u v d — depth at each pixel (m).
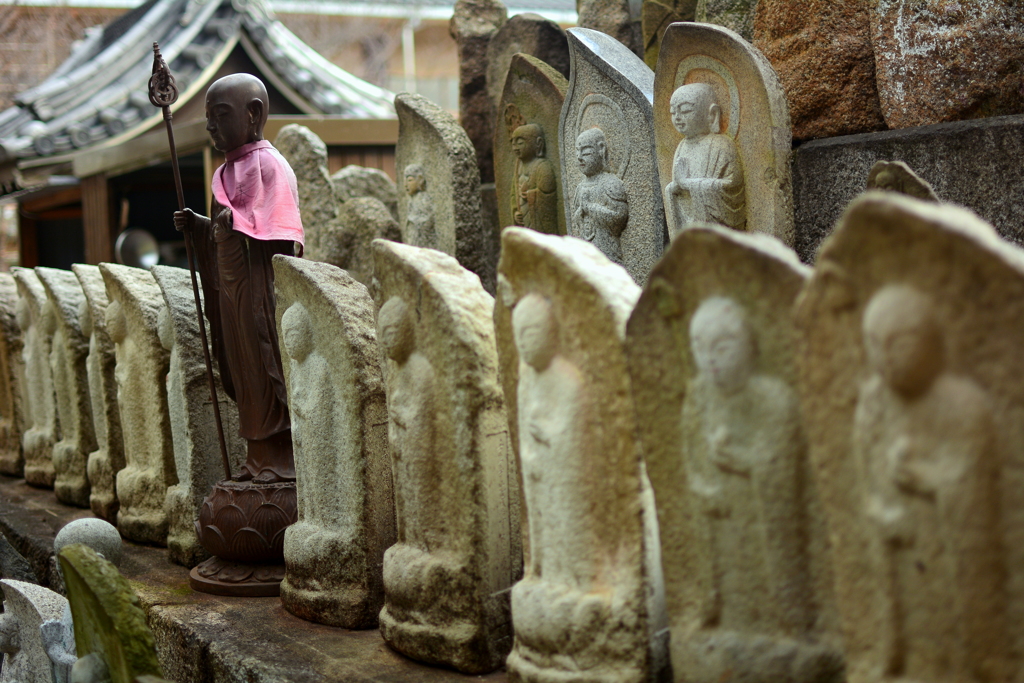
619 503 2.50
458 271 3.12
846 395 1.99
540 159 5.71
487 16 7.20
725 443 2.25
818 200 4.52
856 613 2.02
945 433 1.82
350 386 3.44
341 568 3.49
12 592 3.91
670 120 4.57
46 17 13.56
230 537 3.95
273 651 3.25
